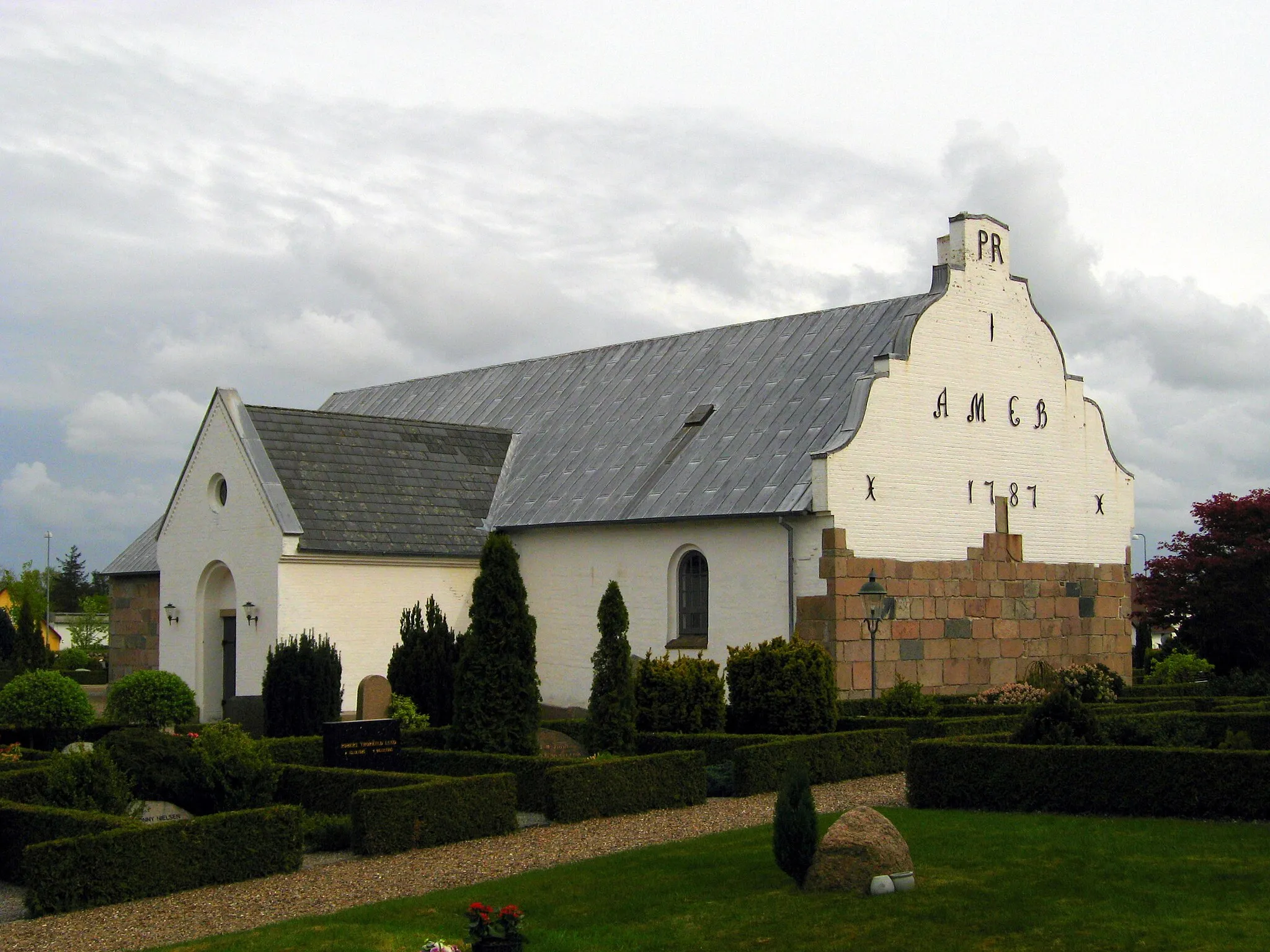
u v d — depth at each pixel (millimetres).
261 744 20266
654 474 31359
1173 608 42062
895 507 28156
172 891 14148
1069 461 32281
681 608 29953
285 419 32344
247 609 30031
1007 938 11023
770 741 20328
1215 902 11680
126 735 18969
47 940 12344
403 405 44750
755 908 12180
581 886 13305
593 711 21172
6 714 25047
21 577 75062
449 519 33000
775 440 29578
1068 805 16531
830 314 32969
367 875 14742
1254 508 40719
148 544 37781
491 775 17156
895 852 12555
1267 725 21203
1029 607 30844
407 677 26641
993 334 30734
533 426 37250
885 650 27641
